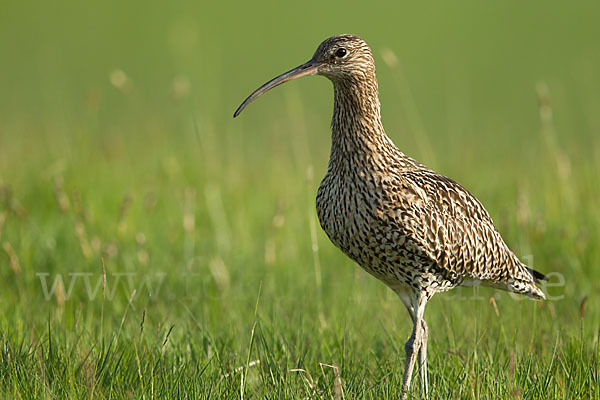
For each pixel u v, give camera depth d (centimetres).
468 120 2548
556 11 4178
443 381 834
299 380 834
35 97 2769
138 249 1160
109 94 2853
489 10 4219
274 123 2267
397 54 3519
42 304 1066
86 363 817
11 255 1034
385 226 854
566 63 3312
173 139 1889
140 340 877
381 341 980
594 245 1184
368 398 809
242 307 1078
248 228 1363
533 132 2380
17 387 780
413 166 906
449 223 873
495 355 875
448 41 3725
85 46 3622
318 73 888
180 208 1381
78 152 1602
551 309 990
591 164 1592
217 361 869
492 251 918
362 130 867
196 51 2417
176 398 784
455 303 1066
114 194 1400
